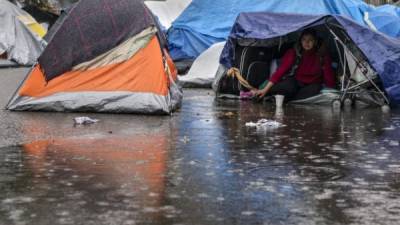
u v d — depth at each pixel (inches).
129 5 354.3
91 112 343.0
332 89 391.9
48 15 1039.0
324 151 235.6
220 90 433.4
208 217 154.7
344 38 390.9
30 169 203.0
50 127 290.4
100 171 200.2
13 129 283.9
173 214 156.9
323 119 323.6
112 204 165.0
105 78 346.3
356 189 180.5
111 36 349.4
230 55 432.8
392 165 211.6
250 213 157.8
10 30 849.5
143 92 339.0
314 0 639.8
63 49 349.7
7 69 784.3
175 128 289.1
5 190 177.9
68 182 186.4
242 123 307.6
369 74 378.9
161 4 842.8
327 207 163.0
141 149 236.4
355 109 369.7
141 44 346.6
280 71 399.5
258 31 412.2
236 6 668.1
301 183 187.0
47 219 152.9
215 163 213.5
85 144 246.1
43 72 348.8
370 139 261.9
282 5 647.1
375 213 158.2
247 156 225.6
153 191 177.3
